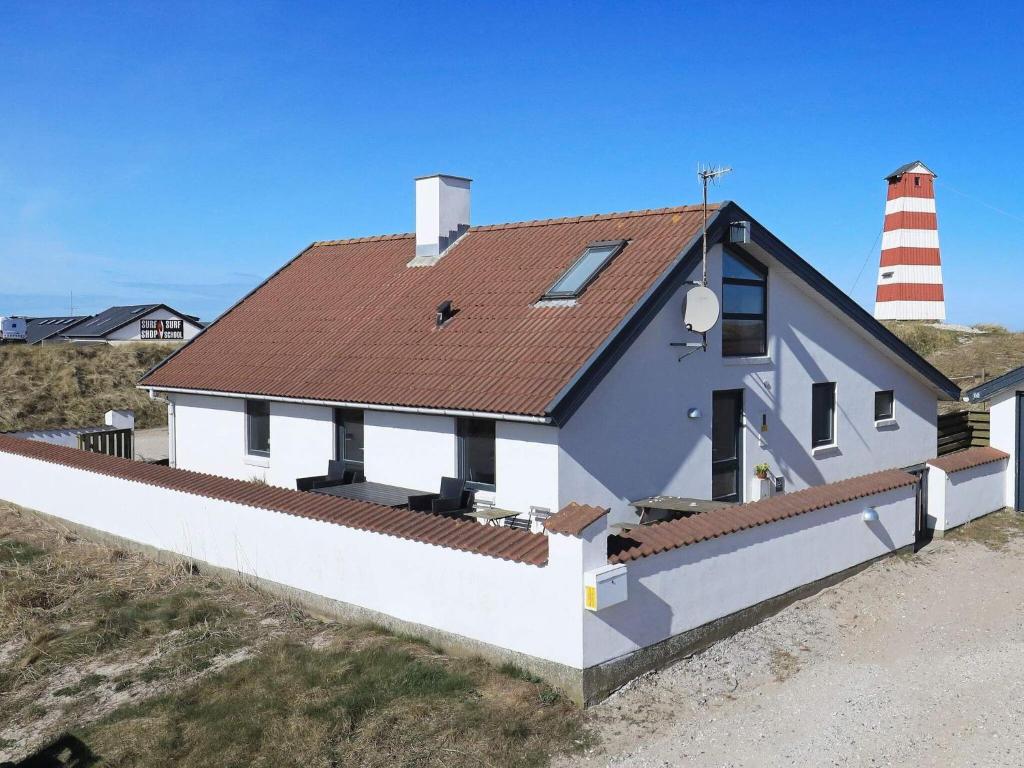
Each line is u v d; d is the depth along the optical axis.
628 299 12.21
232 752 7.00
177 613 10.25
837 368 16.22
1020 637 9.79
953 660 9.16
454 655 8.72
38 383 32.91
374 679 8.05
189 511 11.97
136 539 13.11
